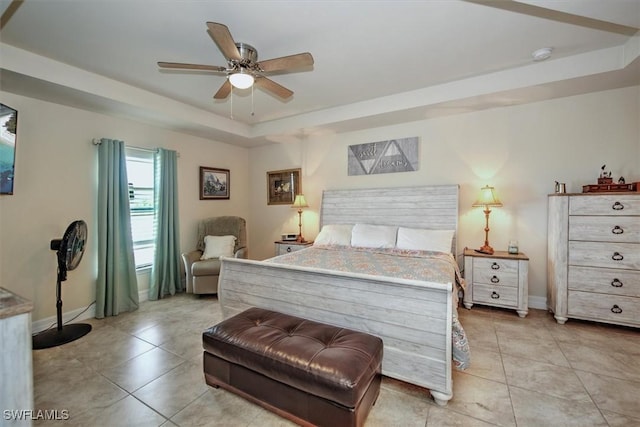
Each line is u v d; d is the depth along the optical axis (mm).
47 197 2834
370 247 3465
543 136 3105
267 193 5105
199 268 3623
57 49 2258
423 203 3600
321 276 2023
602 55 2402
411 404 1710
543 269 3160
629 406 1665
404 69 2684
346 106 3633
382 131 3986
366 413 1492
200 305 3473
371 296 1838
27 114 2699
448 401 1723
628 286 2539
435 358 1653
